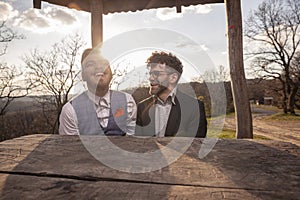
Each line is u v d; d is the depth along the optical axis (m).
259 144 0.89
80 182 0.53
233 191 0.47
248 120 2.48
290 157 0.72
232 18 2.52
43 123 6.71
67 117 1.18
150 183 0.51
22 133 6.62
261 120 16.70
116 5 3.60
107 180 0.53
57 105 6.70
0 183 0.52
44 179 0.55
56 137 1.02
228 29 2.56
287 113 18.75
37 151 0.79
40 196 0.46
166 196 0.45
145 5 3.61
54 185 0.51
